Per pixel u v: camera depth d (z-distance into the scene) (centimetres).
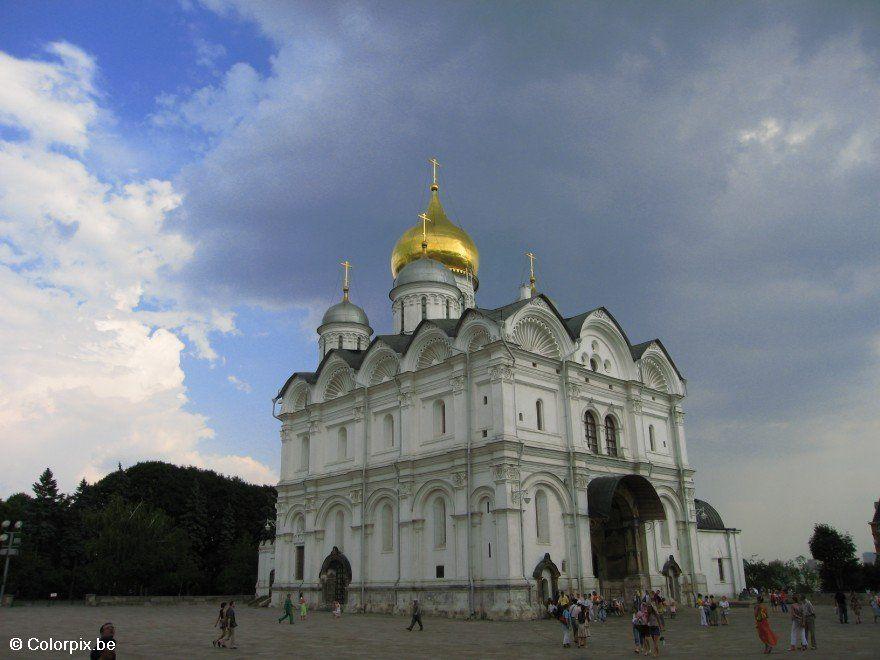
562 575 4394
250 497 9650
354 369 5638
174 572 7825
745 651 2586
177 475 9300
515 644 2886
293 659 2405
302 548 5744
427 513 4722
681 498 5591
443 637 3178
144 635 3331
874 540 9456
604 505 4522
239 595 8288
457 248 6894
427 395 4938
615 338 5444
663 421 5738
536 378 4706
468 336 4766
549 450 4550
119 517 7481
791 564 11769
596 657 2452
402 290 6259
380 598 4828
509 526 4162
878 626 3559
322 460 5738
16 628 3525
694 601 5247
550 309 4891
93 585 7550
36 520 7838
